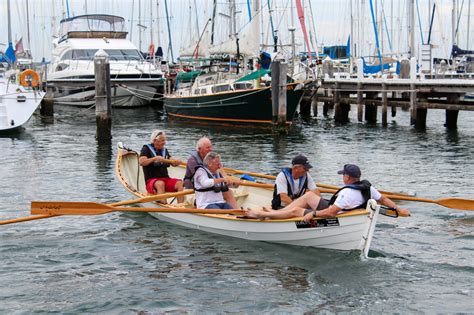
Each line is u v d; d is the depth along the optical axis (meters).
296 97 29.77
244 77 30.84
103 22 44.56
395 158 22.03
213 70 34.25
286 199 11.45
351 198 10.47
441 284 9.70
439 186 16.98
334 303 9.01
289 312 8.73
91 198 15.65
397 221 13.12
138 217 13.59
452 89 28.73
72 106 44.56
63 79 41.31
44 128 32.38
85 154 23.23
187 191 12.12
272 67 28.62
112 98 42.62
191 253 11.14
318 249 11.09
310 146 25.36
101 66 26.44
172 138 28.20
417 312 8.72
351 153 23.31
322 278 9.91
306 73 31.55
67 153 23.45
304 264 10.49
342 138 28.06
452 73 34.28
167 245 11.60
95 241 11.88
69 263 10.71
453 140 27.03
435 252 11.13
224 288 9.56
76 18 44.31
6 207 14.73
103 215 13.78
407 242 11.70
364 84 34.12
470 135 28.89
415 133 29.88
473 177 18.28
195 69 38.00
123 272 10.27
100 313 8.77
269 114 30.36
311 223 10.84
